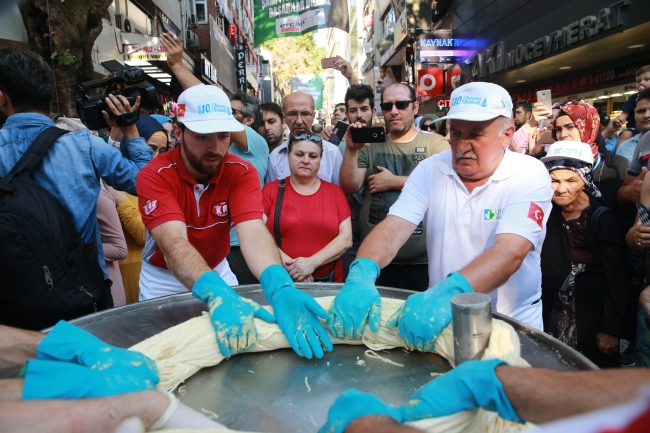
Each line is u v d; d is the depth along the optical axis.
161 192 1.58
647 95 2.76
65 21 3.90
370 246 1.60
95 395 0.85
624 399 0.57
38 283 1.45
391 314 1.33
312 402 1.03
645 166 2.18
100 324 1.32
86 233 1.71
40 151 1.58
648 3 5.41
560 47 7.09
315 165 2.47
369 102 3.25
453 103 1.53
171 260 1.46
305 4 9.19
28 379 0.87
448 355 1.19
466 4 10.91
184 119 1.48
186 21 11.61
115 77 2.07
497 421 0.88
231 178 1.72
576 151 1.96
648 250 1.87
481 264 1.35
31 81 1.61
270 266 1.49
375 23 19.56
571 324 1.98
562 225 1.97
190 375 1.16
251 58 26.31
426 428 0.74
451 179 1.63
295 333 1.28
